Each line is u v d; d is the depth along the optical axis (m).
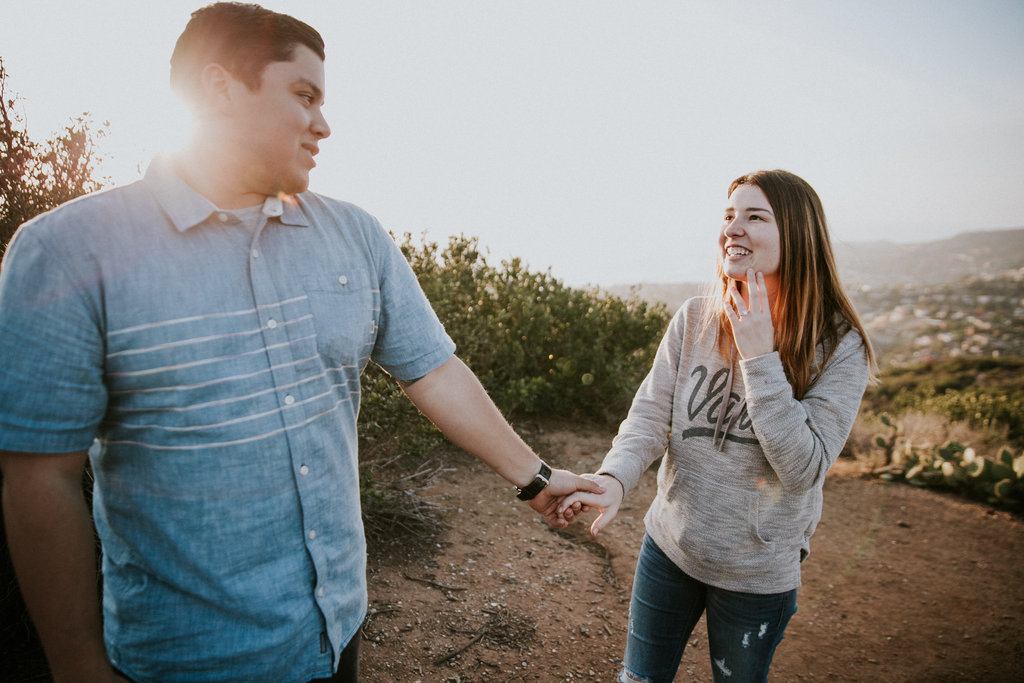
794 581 1.66
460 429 1.40
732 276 1.64
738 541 1.63
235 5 1.02
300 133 1.05
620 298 5.81
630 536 3.61
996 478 5.11
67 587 0.96
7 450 0.90
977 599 3.59
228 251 1.01
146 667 1.06
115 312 0.93
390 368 1.34
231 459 1.00
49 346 0.89
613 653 2.62
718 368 1.71
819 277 1.64
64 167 2.71
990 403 9.68
